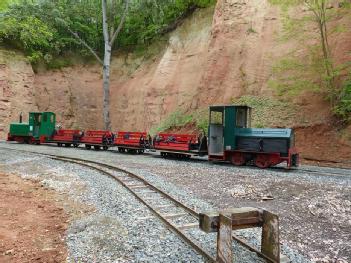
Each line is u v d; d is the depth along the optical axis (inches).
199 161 755.4
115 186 425.7
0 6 1412.4
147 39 1587.1
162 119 1248.8
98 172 537.6
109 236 248.7
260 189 432.8
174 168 614.2
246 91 992.9
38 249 225.5
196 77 1208.2
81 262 204.4
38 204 340.2
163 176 523.8
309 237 262.2
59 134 1126.4
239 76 1028.5
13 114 1387.8
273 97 919.7
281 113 861.8
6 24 1393.9
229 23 1132.5
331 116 782.5
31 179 483.2
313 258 219.8
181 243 235.6
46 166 604.1
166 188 418.0
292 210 342.3
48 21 1494.8
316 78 854.5
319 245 245.3
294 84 877.2
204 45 1251.2
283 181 479.8
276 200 385.1
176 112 1157.7
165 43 1487.5
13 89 1417.3
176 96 1239.5
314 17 899.4
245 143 673.0
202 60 1219.2
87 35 1646.2
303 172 583.2
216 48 1120.2
